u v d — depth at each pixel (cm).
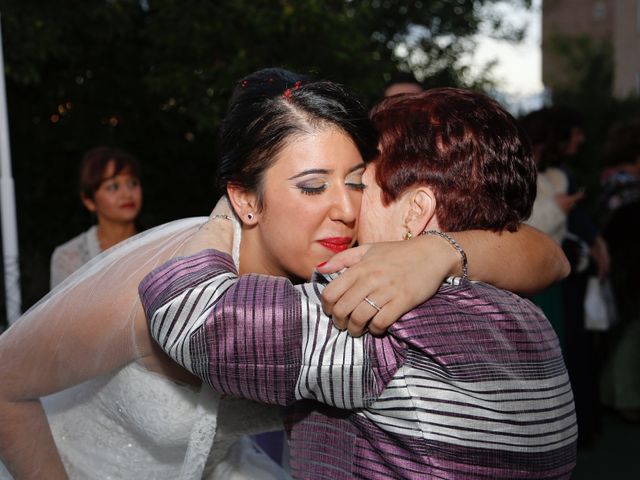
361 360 120
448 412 118
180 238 155
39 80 582
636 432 463
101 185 335
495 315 126
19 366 148
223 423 163
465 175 137
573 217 399
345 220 137
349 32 605
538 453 123
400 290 118
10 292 319
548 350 131
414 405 118
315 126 134
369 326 119
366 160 140
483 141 138
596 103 1089
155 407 152
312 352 121
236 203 145
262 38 584
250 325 123
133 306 145
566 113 389
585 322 414
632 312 471
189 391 152
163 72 601
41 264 629
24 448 153
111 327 145
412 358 120
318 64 591
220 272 131
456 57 877
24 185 681
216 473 181
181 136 720
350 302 117
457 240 133
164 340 128
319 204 135
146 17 651
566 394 132
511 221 142
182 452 161
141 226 360
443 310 123
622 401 473
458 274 129
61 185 692
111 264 154
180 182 739
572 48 1270
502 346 124
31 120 672
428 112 141
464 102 142
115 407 158
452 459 118
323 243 137
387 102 148
